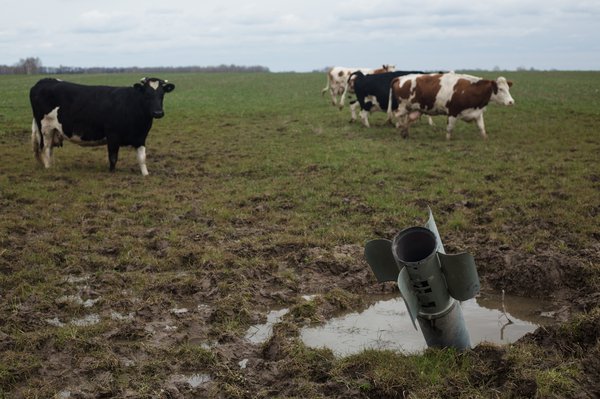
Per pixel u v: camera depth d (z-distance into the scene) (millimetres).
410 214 10148
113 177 13375
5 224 9727
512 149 16203
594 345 5223
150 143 18781
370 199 11078
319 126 21812
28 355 5652
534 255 7945
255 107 29938
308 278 7797
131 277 7781
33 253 8500
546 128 19969
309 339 6242
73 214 10430
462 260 4945
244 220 10133
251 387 5176
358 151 16156
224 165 14898
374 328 6531
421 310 5258
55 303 6957
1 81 54844
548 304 7129
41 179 13039
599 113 23531
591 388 4688
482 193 11492
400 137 18719
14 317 6461
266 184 12727
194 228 9719
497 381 4984
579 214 9891
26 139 19297
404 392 4914
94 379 5328
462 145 16984
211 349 5824
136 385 5195
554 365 5004
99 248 8789
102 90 13477
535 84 42562
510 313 6926
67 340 5945
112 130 13438
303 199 11430
